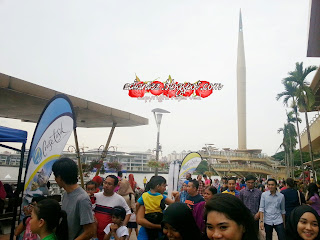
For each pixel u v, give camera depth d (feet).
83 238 9.80
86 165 36.86
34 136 13.78
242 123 297.53
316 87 79.00
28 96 28.27
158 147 49.90
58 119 14.48
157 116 50.06
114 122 42.42
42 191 13.96
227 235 5.54
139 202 13.38
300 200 22.25
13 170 73.36
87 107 33.47
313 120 89.66
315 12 39.47
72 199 10.21
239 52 321.93
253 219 5.90
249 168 194.49
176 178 40.34
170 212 8.10
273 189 19.99
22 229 12.81
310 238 8.55
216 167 199.11
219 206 5.67
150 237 12.80
